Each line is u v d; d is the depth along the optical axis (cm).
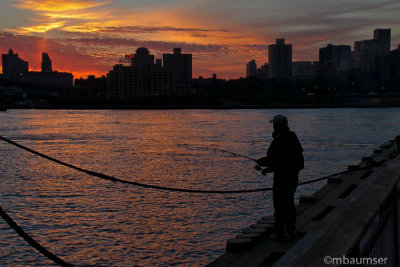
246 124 9188
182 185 2427
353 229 197
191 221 1638
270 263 630
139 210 1822
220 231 1516
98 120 11631
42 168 3169
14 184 2495
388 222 301
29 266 1250
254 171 2850
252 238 709
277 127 718
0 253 1345
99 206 1912
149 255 1304
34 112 19950
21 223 1656
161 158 3678
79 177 2725
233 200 1959
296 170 709
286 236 724
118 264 1245
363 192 269
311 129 7406
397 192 331
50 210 1856
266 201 1931
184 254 1308
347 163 3238
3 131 7425
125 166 3259
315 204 1034
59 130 7656
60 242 1438
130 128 8100
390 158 1352
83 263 1256
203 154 3919
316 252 175
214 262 633
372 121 10150
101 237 1476
